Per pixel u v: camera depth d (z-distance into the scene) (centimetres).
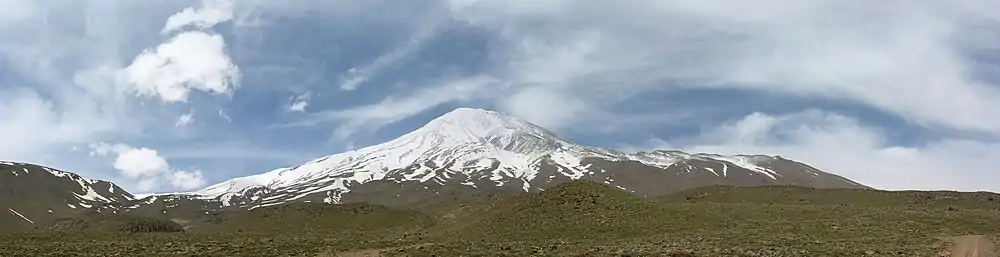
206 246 7188
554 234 8406
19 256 6138
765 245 6700
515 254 6097
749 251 6088
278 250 6812
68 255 6209
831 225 8662
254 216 14212
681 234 8019
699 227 8644
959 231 8206
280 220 13438
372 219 13362
